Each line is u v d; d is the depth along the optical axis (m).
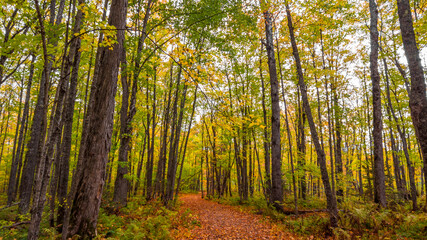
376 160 9.59
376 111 9.81
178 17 8.60
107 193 9.74
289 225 7.85
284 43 12.16
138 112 13.72
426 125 5.35
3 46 3.96
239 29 9.47
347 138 19.58
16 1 2.96
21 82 14.22
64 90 3.34
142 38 8.41
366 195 12.67
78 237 4.62
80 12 3.61
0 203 15.12
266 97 15.07
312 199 12.82
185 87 13.24
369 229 6.61
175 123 14.41
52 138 3.15
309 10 7.84
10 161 18.75
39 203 2.88
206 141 20.42
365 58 13.59
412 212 8.14
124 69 8.30
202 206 14.64
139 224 6.71
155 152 23.44
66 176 6.68
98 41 3.53
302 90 7.63
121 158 9.34
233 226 8.45
